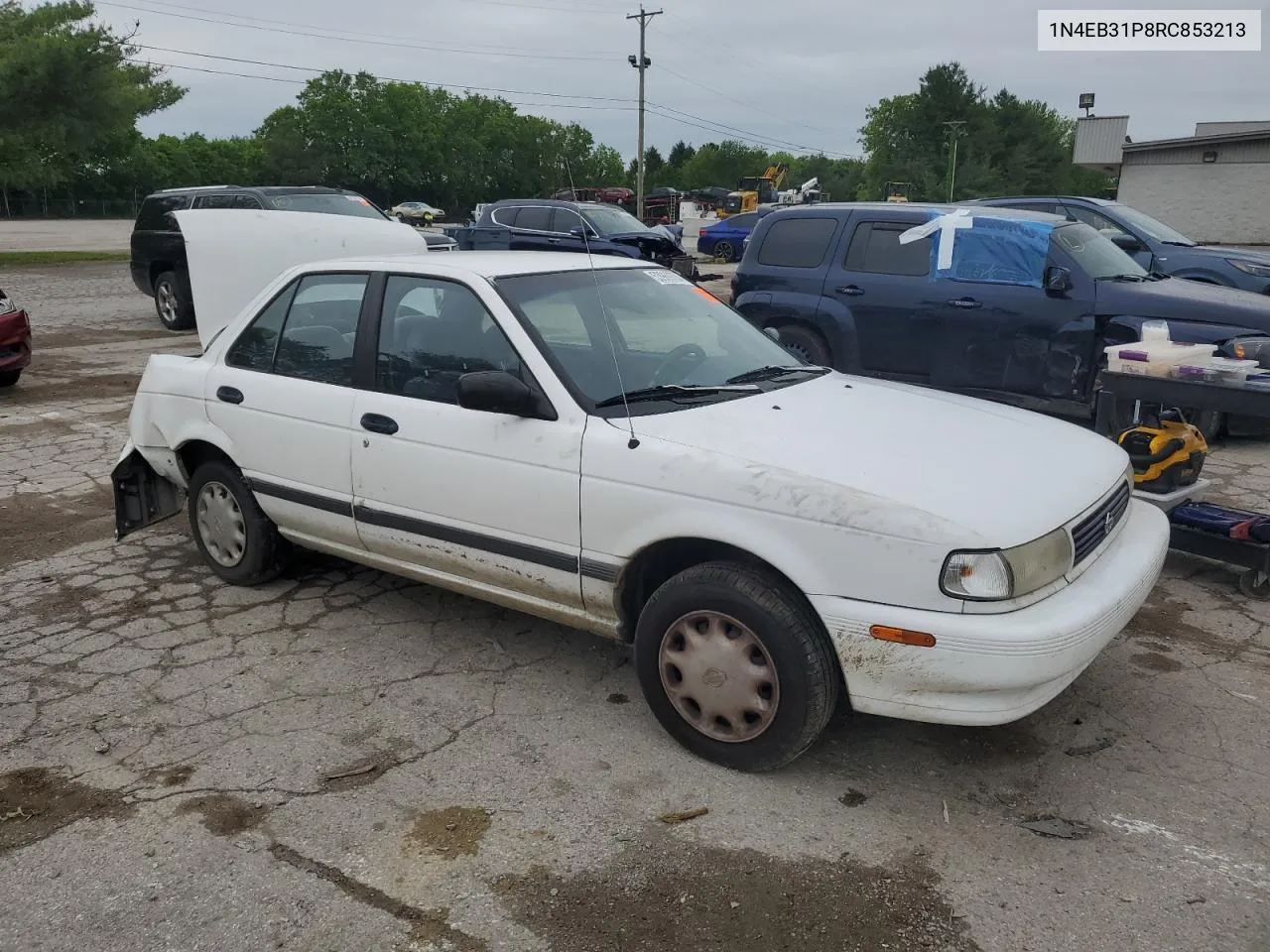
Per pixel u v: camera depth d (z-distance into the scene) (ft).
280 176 261.24
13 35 94.27
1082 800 10.59
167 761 11.42
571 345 12.69
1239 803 10.50
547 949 8.50
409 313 13.66
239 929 8.77
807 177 370.32
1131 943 8.49
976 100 251.19
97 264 88.89
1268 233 102.89
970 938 8.57
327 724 12.21
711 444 11.00
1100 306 25.05
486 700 12.80
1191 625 15.02
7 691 13.09
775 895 9.12
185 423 16.20
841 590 10.00
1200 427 24.58
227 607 15.79
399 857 9.70
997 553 9.55
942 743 11.75
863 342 28.17
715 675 10.93
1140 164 107.55
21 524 19.93
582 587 11.90
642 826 10.15
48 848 9.90
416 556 13.67
